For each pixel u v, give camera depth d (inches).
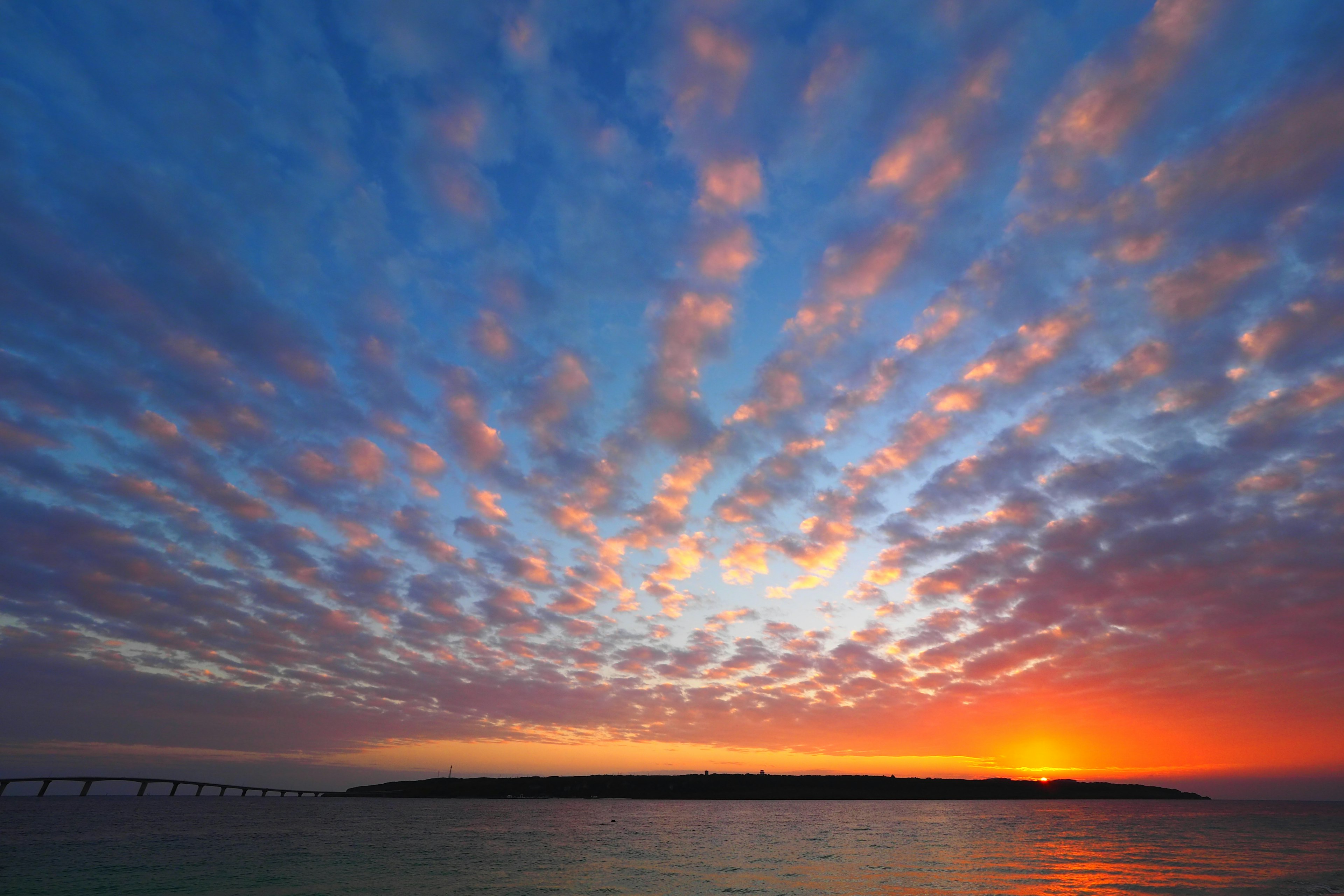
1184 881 2881.4
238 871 3206.2
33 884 2871.6
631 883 2812.5
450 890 2615.7
